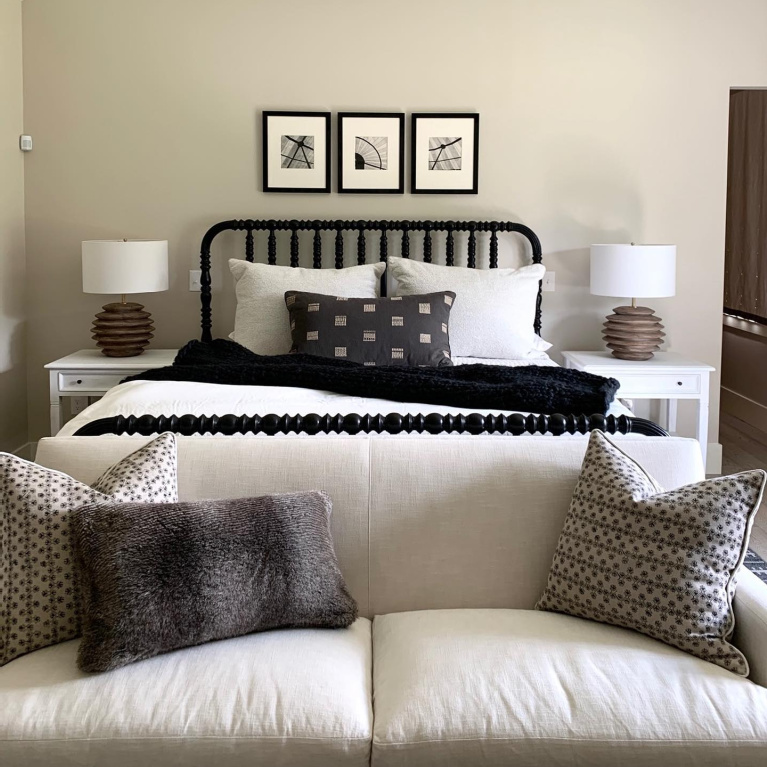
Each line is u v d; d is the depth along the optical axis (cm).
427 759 151
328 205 446
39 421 455
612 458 191
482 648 172
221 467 202
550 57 439
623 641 175
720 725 153
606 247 416
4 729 150
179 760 150
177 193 444
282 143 440
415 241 450
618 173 445
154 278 414
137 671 161
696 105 442
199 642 167
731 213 648
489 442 208
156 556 164
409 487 202
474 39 438
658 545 174
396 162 443
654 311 449
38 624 169
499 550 200
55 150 440
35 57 434
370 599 199
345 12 435
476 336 397
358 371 323
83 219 444
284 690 158
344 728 152
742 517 175
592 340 457
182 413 286
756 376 584
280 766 151
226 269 449
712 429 462
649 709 155
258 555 173
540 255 443
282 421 228
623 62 439
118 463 191
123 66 436
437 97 441
